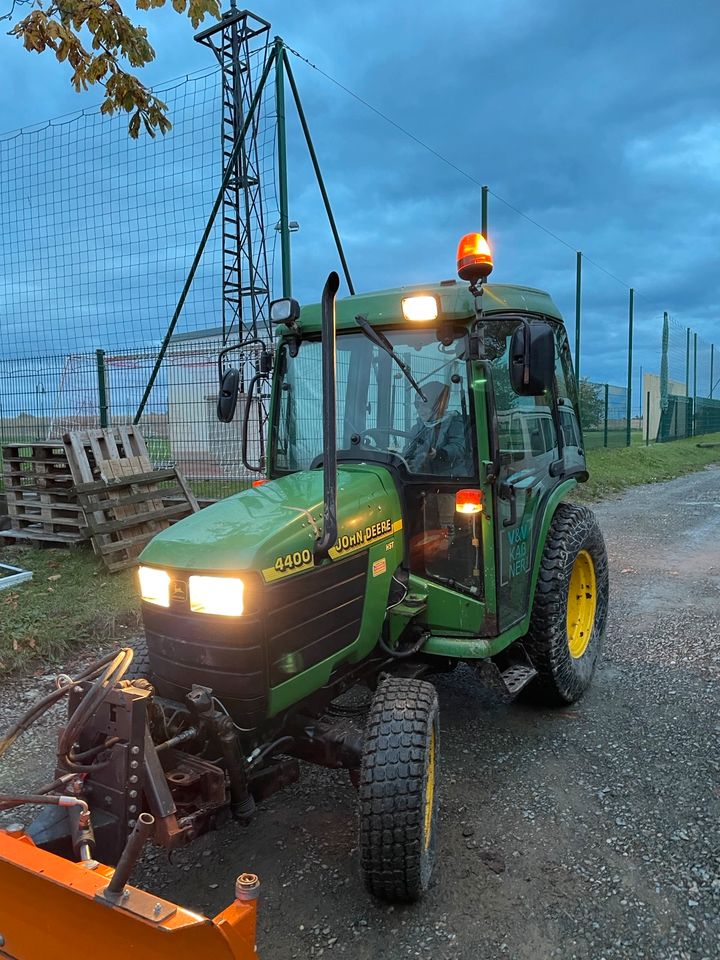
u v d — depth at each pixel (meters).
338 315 3.54
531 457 3.87
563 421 4.50
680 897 2.67
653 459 18.98
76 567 7.09
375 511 3.08
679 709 4.20
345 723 3.04
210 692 2.44
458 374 3.32
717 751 3.71
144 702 2.23
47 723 4.20
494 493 3.29
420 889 2.63
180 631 2.54
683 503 12.38
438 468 3.33
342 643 2.86
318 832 3.15
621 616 5.98
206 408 9.51
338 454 3.53
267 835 3.14
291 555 2.59
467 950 2.46
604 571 4.70
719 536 9.32
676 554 8.28
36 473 7.77
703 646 5.21
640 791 3.36
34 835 2.19
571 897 2.69
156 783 2.25
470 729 4.01
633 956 2.41
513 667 3.80
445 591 3.35
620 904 2.64
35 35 4.00
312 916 2.64
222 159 9.30
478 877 2.81
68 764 2.20
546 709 4.24
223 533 2.62
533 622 3.94
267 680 2.50
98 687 2.23
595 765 3.61
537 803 3.29
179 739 2.46
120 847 2.22
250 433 9.06
